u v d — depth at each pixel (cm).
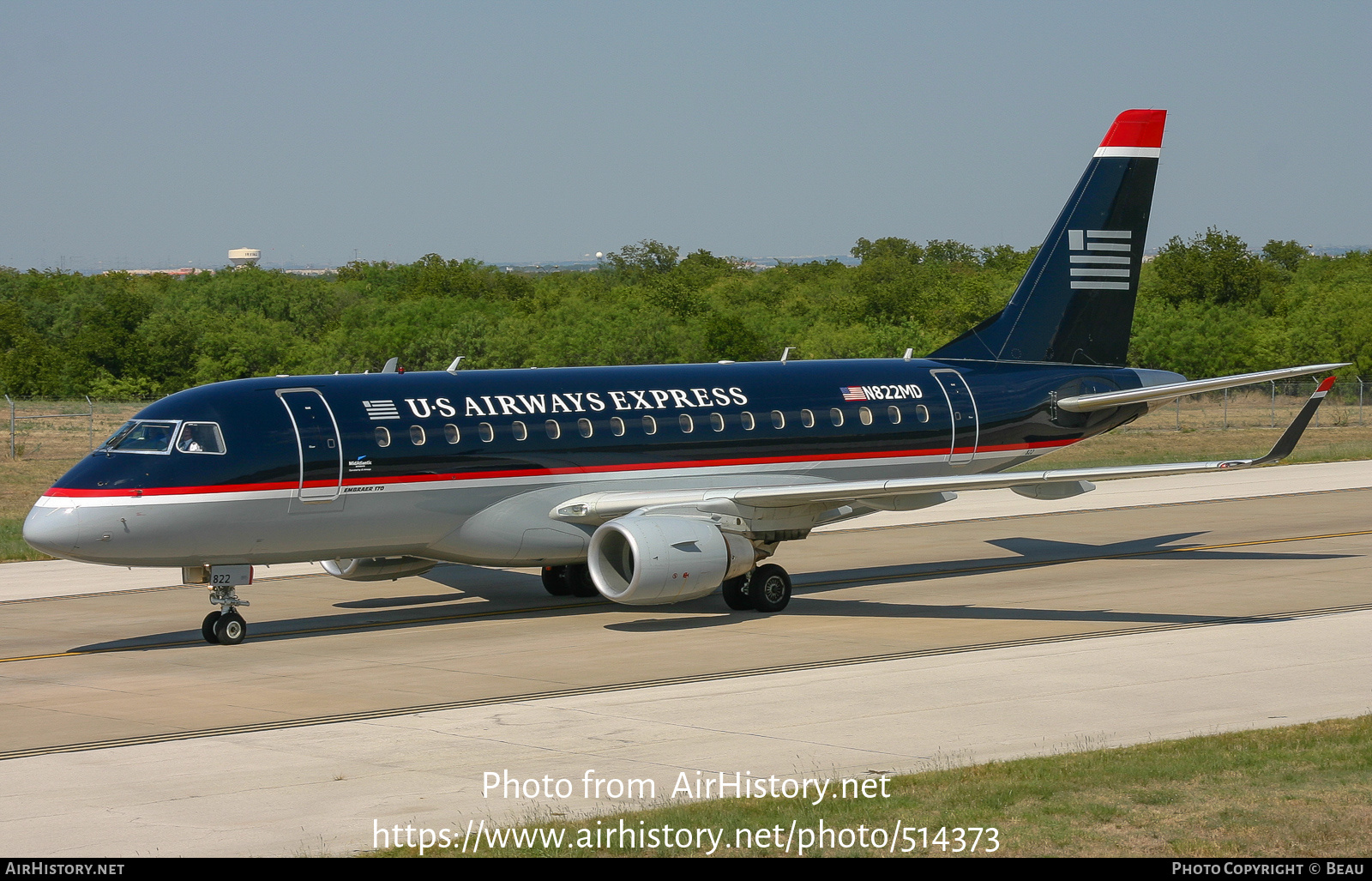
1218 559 4175
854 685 2512
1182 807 1672
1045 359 4266
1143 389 4019
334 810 1778
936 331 14738
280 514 3086
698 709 2338
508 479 3338
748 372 3819
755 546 3453
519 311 17100
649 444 3534
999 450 4097
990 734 2122
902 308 17025
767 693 2450
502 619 3378
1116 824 1614
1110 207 4303
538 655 2873
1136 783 1778
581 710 2341
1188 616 3209
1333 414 10806
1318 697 2355
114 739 2178
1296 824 1597
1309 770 1822
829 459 3803
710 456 3616
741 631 3148
